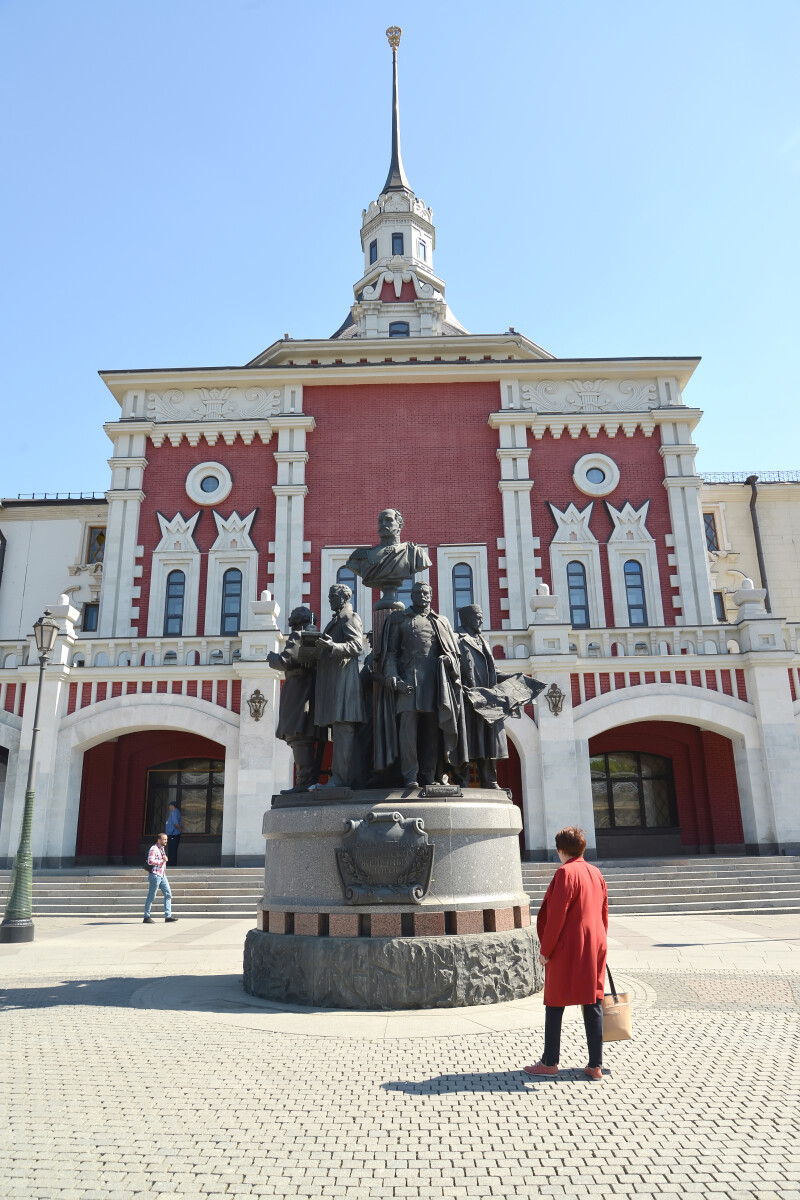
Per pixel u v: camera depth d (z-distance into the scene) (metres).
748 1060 5.52
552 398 29.09
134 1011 7.21
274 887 7.99
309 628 8.48
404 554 8.94
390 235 36.53
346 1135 4.19
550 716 20.94
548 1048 5.15
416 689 7.89
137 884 18.44
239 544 27.23
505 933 7.49
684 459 28.17
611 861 19.72
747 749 21.14
